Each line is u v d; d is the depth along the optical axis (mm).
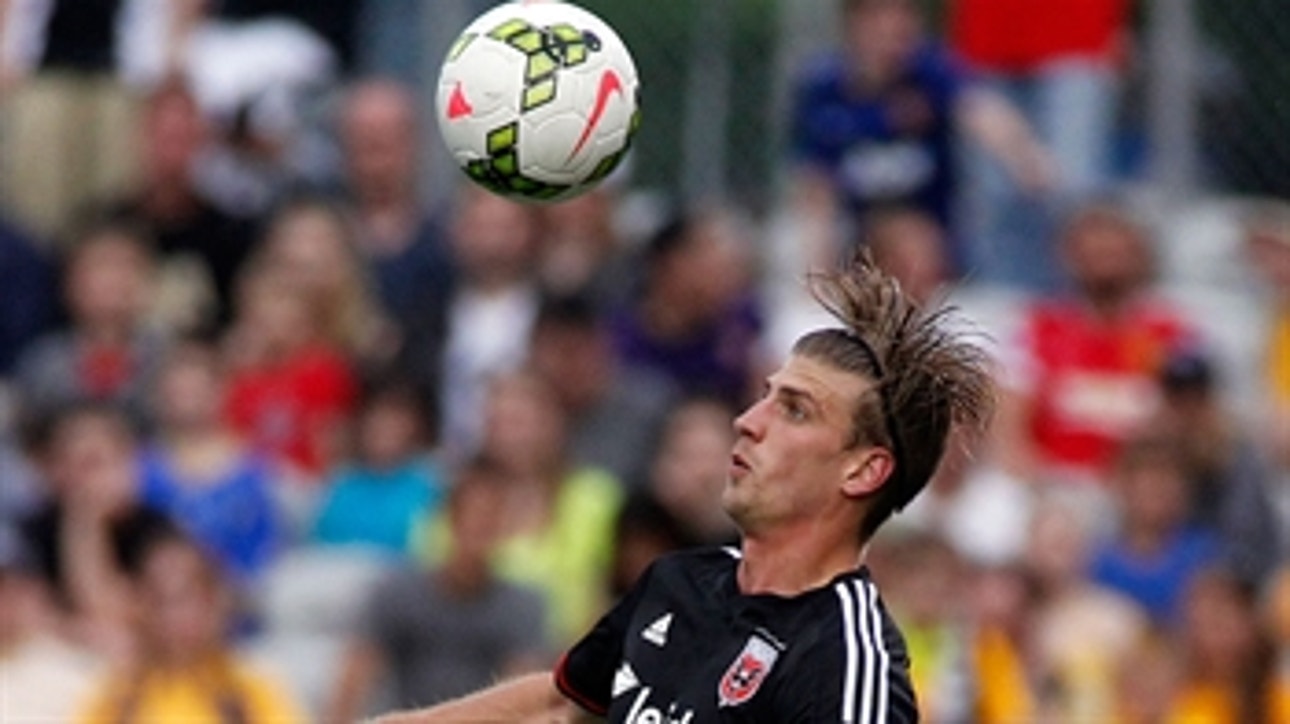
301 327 49344
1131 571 45594
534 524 45094
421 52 53938
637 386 47906
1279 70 49875
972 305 49938
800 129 50844
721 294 49469
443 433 49156
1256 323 51281
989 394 23219
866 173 50188
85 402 45000
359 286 50312
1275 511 47156
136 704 41906
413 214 51656
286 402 49000
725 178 51844
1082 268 48969
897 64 50000
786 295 50688
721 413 43062
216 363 48844
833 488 22891
